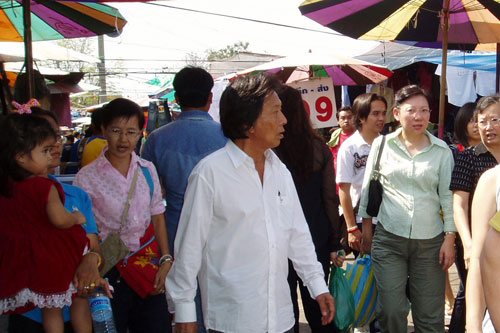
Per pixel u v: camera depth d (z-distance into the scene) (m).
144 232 3.23
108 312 2.79
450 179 3.68
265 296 2.36
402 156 3.80
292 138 3.53
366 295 4.09
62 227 2.58
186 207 2.38
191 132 3.52
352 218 4.36
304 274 2.65
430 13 5.49
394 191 3.81
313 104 6.84
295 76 9.38
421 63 10.92
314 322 3.70
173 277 2.37
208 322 2.38
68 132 18.42
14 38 6.16
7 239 2.55
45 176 2.68
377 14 5.28
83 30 5.93
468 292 2.14
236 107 2.35
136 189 3.19
